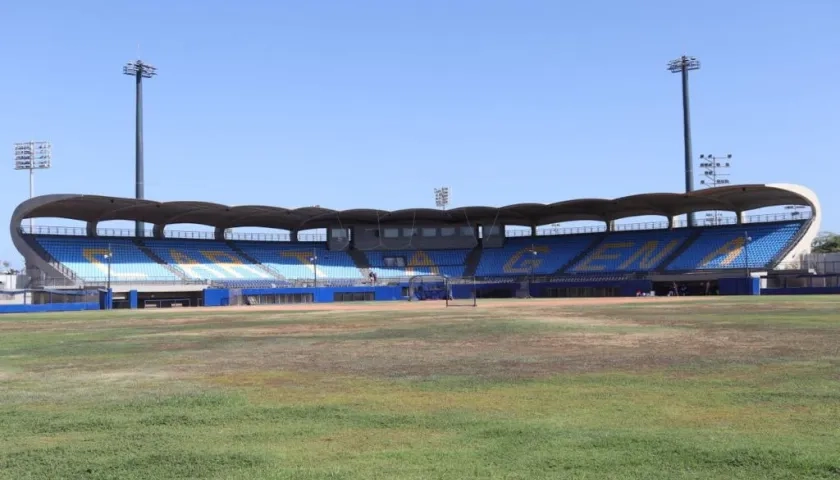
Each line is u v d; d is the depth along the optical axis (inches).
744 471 275.9
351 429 368.2
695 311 1529.3
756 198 3174.2
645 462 290.5
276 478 280.2
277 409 428.8
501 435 344.5
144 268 3225.9
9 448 337.4
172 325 1417.3
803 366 572.1
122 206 3048.7
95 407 446.6
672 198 3198.8
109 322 1594.5
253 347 869.2
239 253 3737.7
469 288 3624.5
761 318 1216.2
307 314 1884.8
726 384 486.6
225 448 331.6
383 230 4087.1
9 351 863.7
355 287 3567.9
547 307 2049.7
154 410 432.1
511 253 3941.9
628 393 459.5
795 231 3176.7
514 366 616.4
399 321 1417.3
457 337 960.3
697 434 337.1
